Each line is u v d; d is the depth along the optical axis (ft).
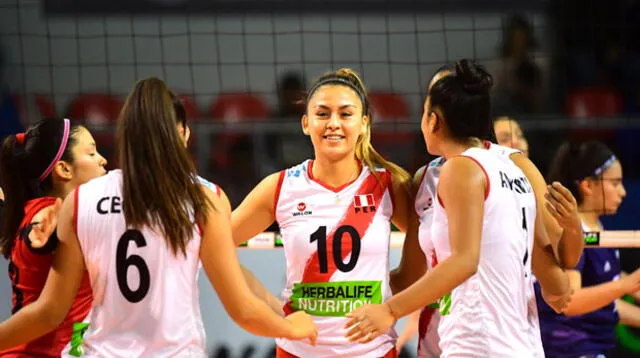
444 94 22.71
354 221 25.39
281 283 36.88
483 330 21.63
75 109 59.67
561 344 30.73
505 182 22.24
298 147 55.57
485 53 66.59
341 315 25.23
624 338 39.78
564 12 63.77
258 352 37.29
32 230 22.45
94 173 24.54
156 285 20.72
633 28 63.10
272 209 26.05
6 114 56.95
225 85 68.08
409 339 34.19
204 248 21.13
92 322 21.31
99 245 20.75
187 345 21.13
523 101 58.80
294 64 68.08
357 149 26.25
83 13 66.59
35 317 21.08
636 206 48.32
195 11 66.59
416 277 26.30
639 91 61.36
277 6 66.39
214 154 55.21
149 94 20.75
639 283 28.94
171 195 20.47
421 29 67.31
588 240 30.45
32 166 23.67
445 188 21.79
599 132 56.39
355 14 66.69
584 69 62.34
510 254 22.03
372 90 66.13
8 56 65.36
